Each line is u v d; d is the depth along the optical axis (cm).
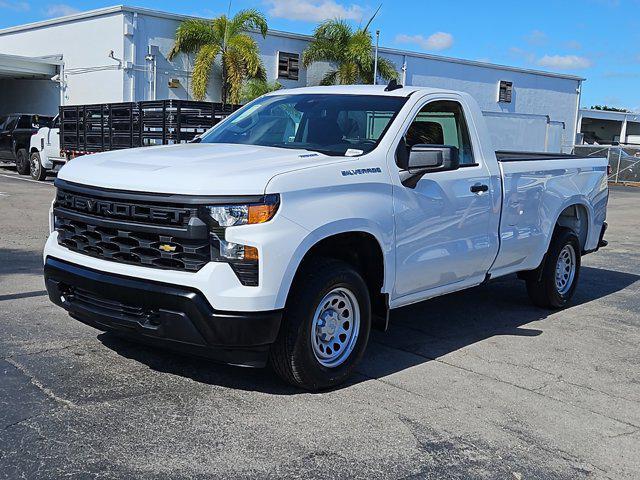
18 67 2866
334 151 534
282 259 433
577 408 484
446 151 507
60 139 1969
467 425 443
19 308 654
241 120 621
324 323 478
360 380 514
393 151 527
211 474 361
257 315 428
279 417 436
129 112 1678
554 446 421
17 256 903
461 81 3669
